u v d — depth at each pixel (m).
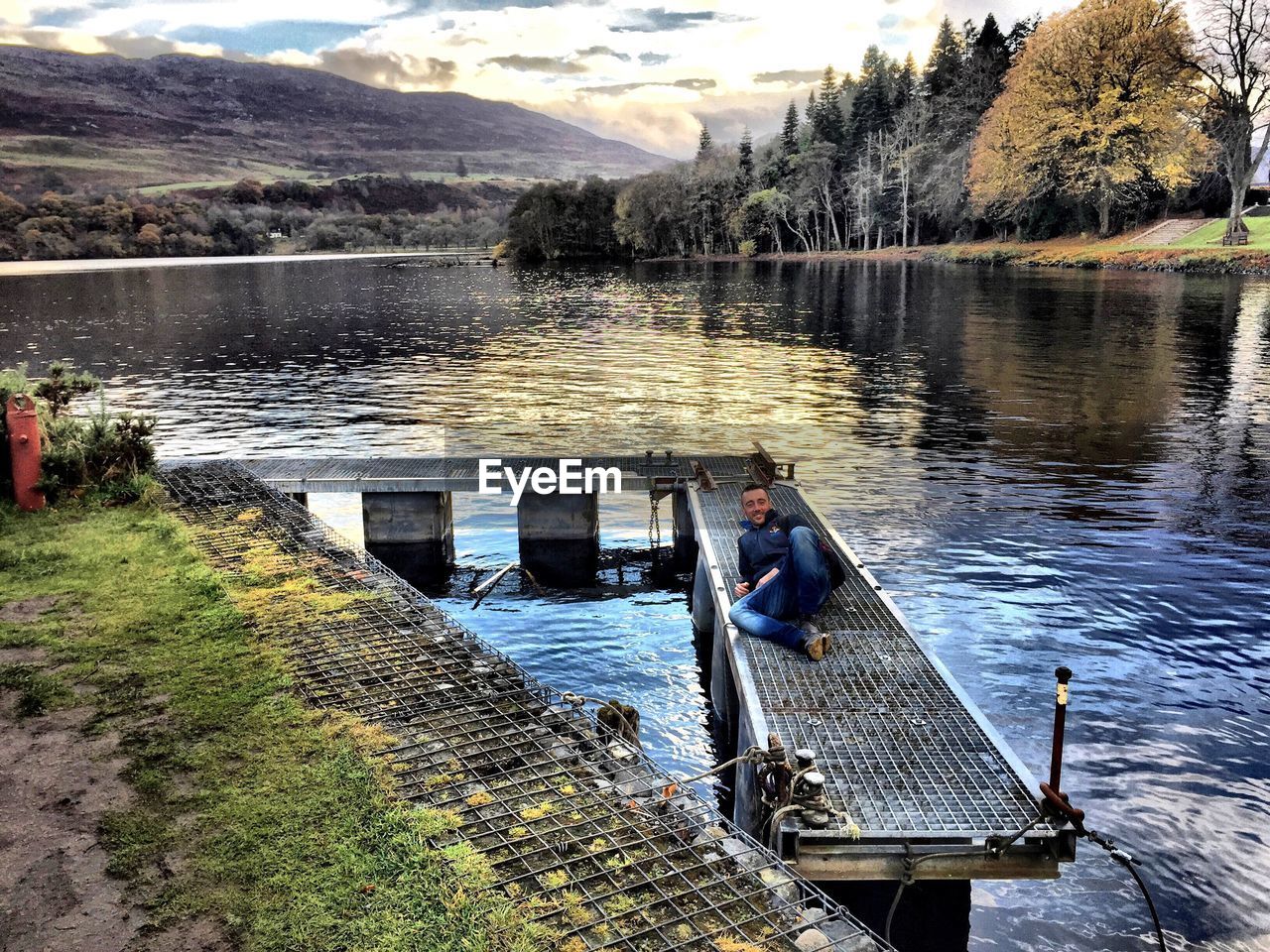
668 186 155.50
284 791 5.64
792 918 4.79
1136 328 43.19
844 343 43.00
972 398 28.84
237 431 25.28
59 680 7.21
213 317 62.06
